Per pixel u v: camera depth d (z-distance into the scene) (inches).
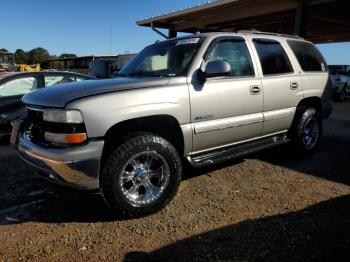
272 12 533.0
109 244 137.3
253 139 208.2
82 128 144.6
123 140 153.7
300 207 164.6
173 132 173.9
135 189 155.9
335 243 130.9
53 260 127.6
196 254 127.2
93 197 181.8
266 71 211.6
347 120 433.7
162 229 147.4
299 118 236.4
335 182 197.8
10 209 169.6
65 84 171.2
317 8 534.0
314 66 251.9
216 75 172.2
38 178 209.6
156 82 164.9
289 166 227.0
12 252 133.0
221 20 605.6
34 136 162.1
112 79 175.8
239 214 158.9
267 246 130.0
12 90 303.7
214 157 186.5
